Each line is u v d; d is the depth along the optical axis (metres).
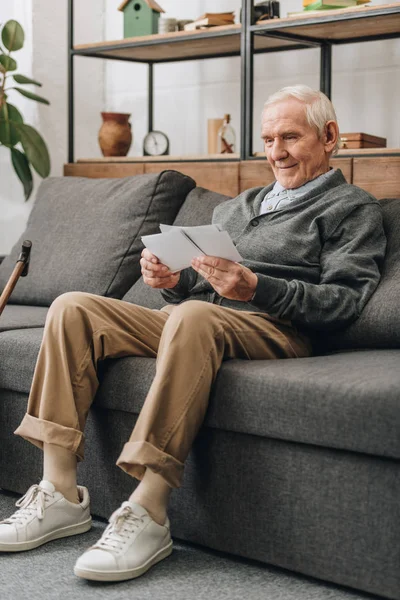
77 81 4.09
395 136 3.20
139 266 2.73
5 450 2.28
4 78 3.59
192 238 1.80
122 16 4.07
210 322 1.80
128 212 2.77
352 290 2.04
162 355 1.77
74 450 1.92
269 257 2.11
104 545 1.73
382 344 2.02
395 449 1.53
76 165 3.50
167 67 3.91
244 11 3.02
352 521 1.62
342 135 2.85
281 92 2.22
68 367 1.92
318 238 2.10
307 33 3.09
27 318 2.53
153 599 1.64
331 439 1.61
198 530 1.87
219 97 3.74
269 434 1.71
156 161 3.28
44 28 3.92
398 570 1.56
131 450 1.73
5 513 2.14
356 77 3.28
